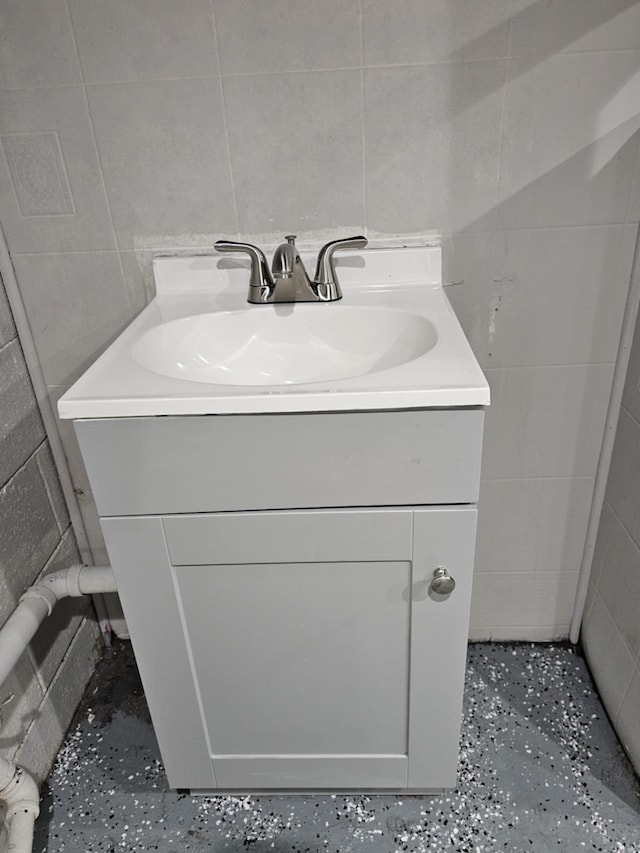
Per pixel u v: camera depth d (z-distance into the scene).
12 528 1.14
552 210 1.06
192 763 1.09
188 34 0.96
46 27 0.96
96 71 0.98
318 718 1.04
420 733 1.04
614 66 0.96
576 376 1.19
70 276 1.14
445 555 0.87
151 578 0.90
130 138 1.03
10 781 1.01
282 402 0.76
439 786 1.12
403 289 1.10
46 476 1.27
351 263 1.10
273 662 0.98
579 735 1.25
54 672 1.26
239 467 0.81
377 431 0.78
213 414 0.77
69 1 0.94
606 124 1.00
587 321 1.15
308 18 0.95
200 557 0.88
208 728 1.06
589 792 1.15
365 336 1.02
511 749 1.23
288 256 0.99
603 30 0.94
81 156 1.04
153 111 1.01
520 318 1.15
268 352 1.05
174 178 1.06
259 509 0.85
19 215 1.09
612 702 1.26
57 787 1.20
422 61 0.97
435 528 0.85
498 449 1.27
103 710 1.34
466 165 1.04
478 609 1.44
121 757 1.25
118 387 0.79
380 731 1.05
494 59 0.97
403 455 0.80
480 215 1.07
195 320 1.01
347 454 0.80
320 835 1.10
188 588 0.92
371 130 1.02
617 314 1.13
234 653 0.97
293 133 1.02
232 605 0.93
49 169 1.05
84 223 1.10
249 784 1.12
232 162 1.04
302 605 0.93
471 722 1.28
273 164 1.04
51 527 1.28
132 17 0.95
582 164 1.03
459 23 0.94
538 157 1.03
